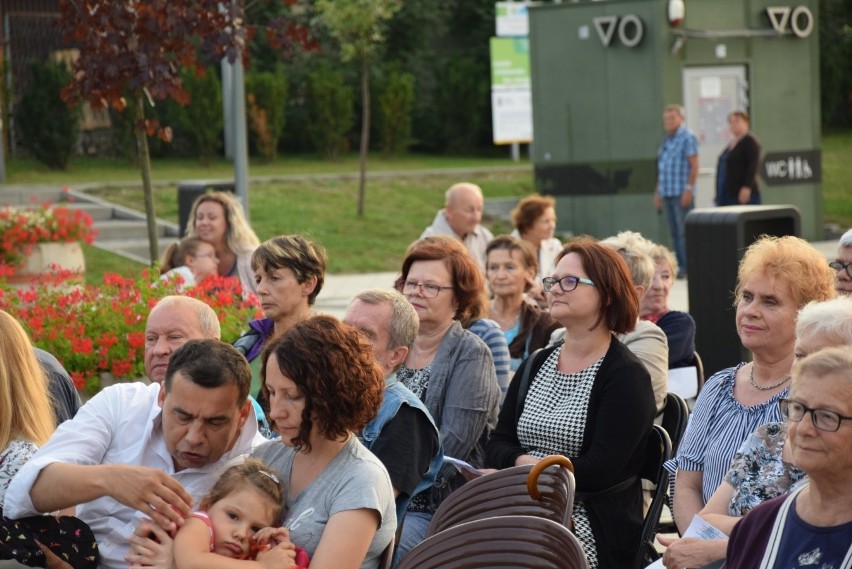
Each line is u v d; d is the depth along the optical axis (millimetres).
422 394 6305
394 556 5156
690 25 20828
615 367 5824
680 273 19484
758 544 3920
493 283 8195
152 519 4340
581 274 5902
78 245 13938
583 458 5684
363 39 25859
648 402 5770
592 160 21547
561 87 21859
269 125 30609
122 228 20766
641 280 7176
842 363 3707
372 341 5496
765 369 5367
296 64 33344
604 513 5680
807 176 22094
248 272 10367
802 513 3838
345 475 4434
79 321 8805
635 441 5699
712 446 5391
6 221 13227
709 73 21000
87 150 29359
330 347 4395
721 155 19188
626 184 21109
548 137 22156
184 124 28531
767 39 21484
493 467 6016
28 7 28141
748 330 5297
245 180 14633
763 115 21516
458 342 6348
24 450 4809
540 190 22406
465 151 34562
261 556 4215
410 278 6449
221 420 4652
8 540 4535
